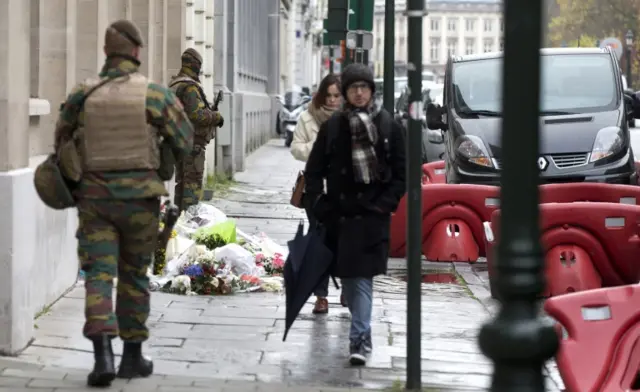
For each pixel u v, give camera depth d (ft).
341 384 48.37
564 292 73.10
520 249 28.35
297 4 440.04
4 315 49.90
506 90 28.25
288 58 406.21
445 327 61.67
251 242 80.12
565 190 90.07
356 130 50.57
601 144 102.47
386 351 54.75
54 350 51.72
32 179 53.16
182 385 46.01
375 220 51.06
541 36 28.17
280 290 69.97
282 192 143.54
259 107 257.75
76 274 67.87
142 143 44.11
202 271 68.69
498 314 29.14
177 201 87.66
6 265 49.78
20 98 52.16
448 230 88.33
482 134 104.22
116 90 44.21
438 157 150.92
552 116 105.40
